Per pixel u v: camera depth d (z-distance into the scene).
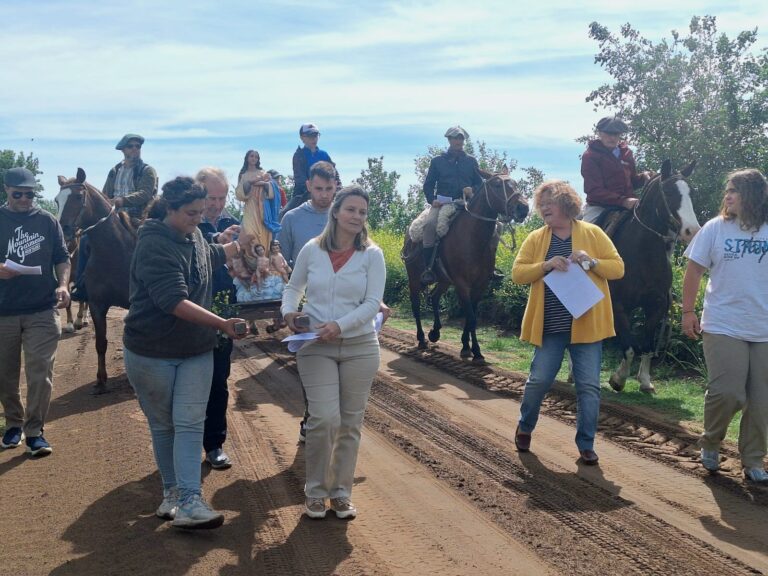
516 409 7.53
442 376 9.15
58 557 4.29
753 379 5.29
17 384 6.41
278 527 4.69
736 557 4.24
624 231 8.14
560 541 4.49
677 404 7.46
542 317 5.86
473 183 10.80
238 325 4.28
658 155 13.34
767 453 5.84
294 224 6.24
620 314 8.02
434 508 5.02
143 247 4.39
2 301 6.07
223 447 6.36
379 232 21.47
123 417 7.28
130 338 4.50
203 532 4.59
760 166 12.80
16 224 6.18
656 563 4.18
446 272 10.36
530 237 6.01
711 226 5.38
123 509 4.96
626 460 5.95
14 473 5.79
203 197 4.42
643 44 14.38
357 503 5.12
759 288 5.19
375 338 4.74
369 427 6.96
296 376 9.15
